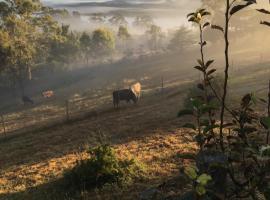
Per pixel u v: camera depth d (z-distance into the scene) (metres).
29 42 87.75
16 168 19.72
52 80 94.44
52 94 66.75
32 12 84.38
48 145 24.33
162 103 33.66
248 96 5.02
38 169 18.45
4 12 78.38
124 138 22.25
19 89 88.25
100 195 12.59
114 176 13.59
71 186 13.99
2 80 85.69
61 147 23.08
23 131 32.78
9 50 69.56
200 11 5.09
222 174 7.63
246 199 7.59
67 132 27.31
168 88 45.78
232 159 5.04
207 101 5.20
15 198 14.23
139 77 70.31
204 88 5.22
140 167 14.39
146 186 12.59
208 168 5.07
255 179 4.82
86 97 54.94
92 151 14.58
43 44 96.25
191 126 5.19
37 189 14.91
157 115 27.86
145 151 18.12
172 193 10.43
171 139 19.94
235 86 34.81
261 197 5.07
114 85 63.75
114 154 14.54
